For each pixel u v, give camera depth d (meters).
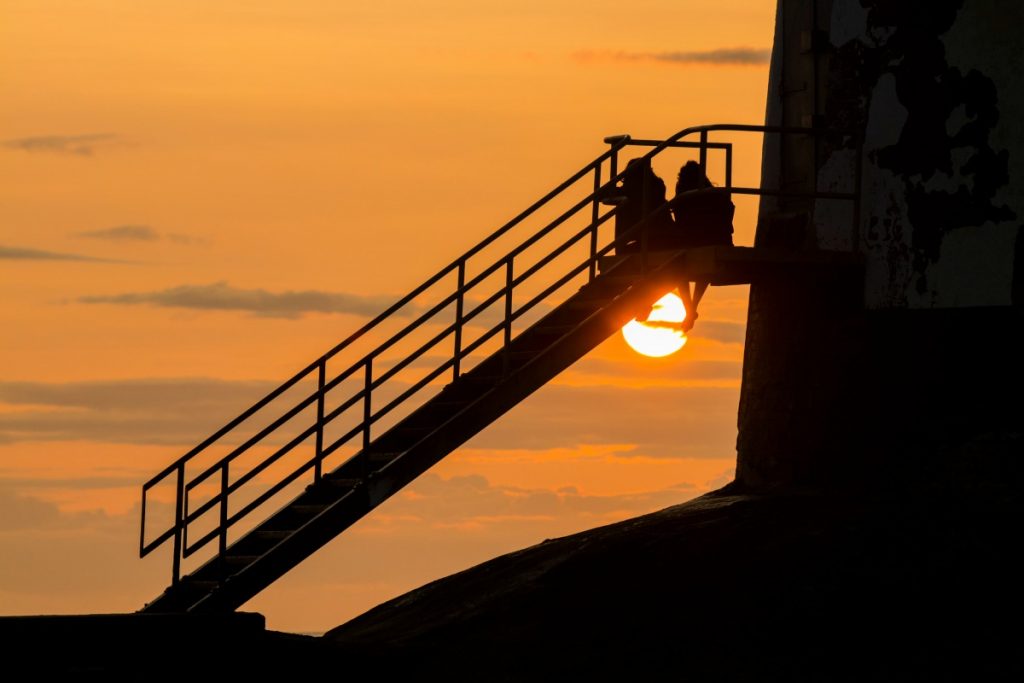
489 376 56.84
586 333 56.78
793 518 54.00
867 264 59.66
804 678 44.03
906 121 58.56
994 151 55.47
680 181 62.22
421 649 48.41
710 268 57.94
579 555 54.69
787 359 62.88
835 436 60.00
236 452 54.09
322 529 52.94
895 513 52.47
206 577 53.44
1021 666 42.84
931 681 42.97
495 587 54.75
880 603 47.09
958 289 56.41
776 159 64.94
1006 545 48.78
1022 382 54.09
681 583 50.44
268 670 44.03
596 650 47.06
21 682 40.47
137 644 41.91
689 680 44.66
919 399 57.12
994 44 55.75
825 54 62.12
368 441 54.94
